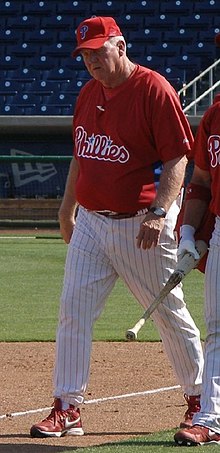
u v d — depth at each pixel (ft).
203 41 287.28
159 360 86.74
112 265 56.90
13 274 166.50
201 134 52.90
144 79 54.65
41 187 269.64
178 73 275.18
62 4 303.48
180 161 54.70
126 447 49.85
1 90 282.77
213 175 51.80
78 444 53.06
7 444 52.95
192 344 57.41
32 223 260.21
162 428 57.93
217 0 297.33
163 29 293.02
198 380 57.62
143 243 54.08
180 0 298.56
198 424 50.65
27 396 69.77
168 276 56.75
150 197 55.57
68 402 55.98
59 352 56.18
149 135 54.95
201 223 54.44
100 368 82.28
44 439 54.70
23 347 94.43
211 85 253.44
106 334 102.32
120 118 54.90
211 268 51.67
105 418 61.67
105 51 53.62
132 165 55.11
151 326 110.01
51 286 150.20
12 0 305.94
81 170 56.75
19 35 298.15
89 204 56.13
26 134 273.75
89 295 56.08
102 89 55.88
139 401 67.77
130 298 137.18
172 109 54.34
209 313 51.90
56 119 266.57
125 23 294.87
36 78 284.82
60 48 292.40
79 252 56.49
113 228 55.57
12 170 270.67
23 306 127.44
